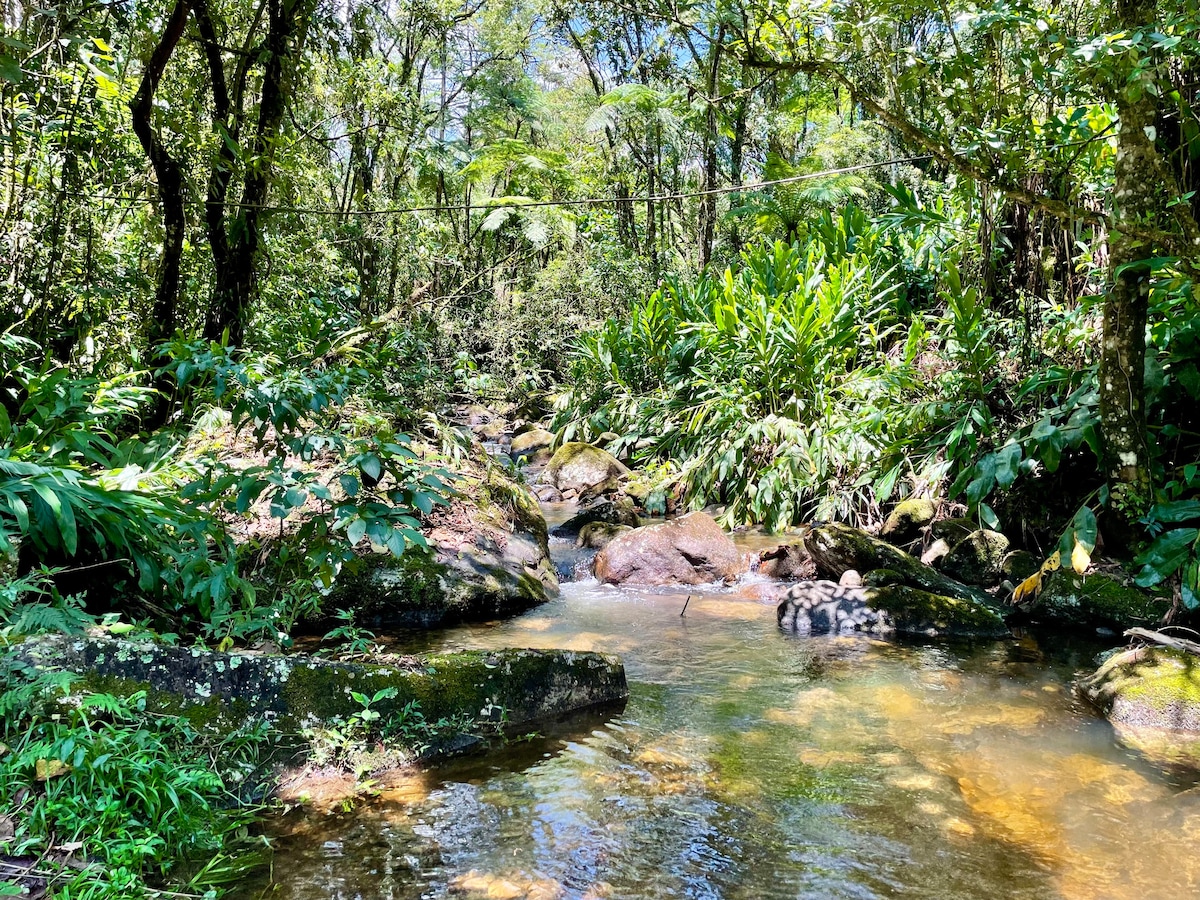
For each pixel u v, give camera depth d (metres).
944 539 5.17
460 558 4.36
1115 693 3.12
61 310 4.98
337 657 3.12
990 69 3.76
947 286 5.58
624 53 13.23
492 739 2.78
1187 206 3.03
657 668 3.61
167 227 4.95
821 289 6.91
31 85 4.35
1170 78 3.35
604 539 6.00
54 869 1.71
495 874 1.98
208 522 2.86
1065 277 5.05
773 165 11.32
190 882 1.85
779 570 5.35
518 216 14.69
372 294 9.09
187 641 2.97
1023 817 2.32
